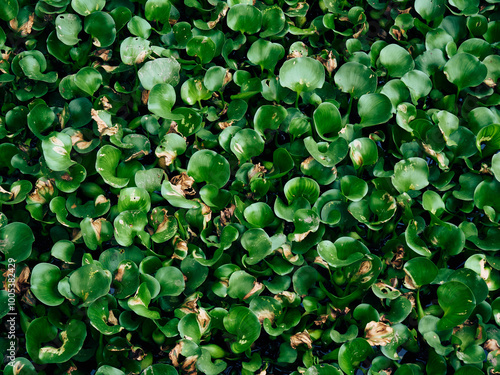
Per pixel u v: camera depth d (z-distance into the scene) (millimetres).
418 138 1354
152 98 1318
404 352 1251
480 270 1251
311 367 1173
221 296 1229
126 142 1325
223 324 1194
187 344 1167
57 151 1270
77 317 1212
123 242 1227
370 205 1281
